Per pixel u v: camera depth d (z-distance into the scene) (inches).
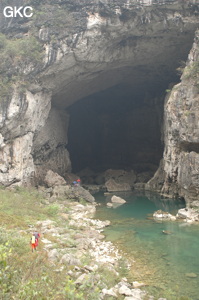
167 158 1192.2
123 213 997.8
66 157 1683.1
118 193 1488.7
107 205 1147.3
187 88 1057.5
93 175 1907.0
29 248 493.7
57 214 892.0
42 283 334.6
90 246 621.6
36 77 1195.3
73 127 2042.3
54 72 1243.8
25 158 1180.5
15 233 566.9
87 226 787.4
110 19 1205.7
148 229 777.6
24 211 827.4
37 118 1246.3
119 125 2074.3
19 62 1148.5
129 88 1852.9
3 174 1072.2
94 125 2094.0
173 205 1100.5
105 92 1905.8
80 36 1202.0
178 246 631.8
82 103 1985.7
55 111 1562.5
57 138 1571.1
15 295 290.2
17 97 1101.1
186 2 1146.7
